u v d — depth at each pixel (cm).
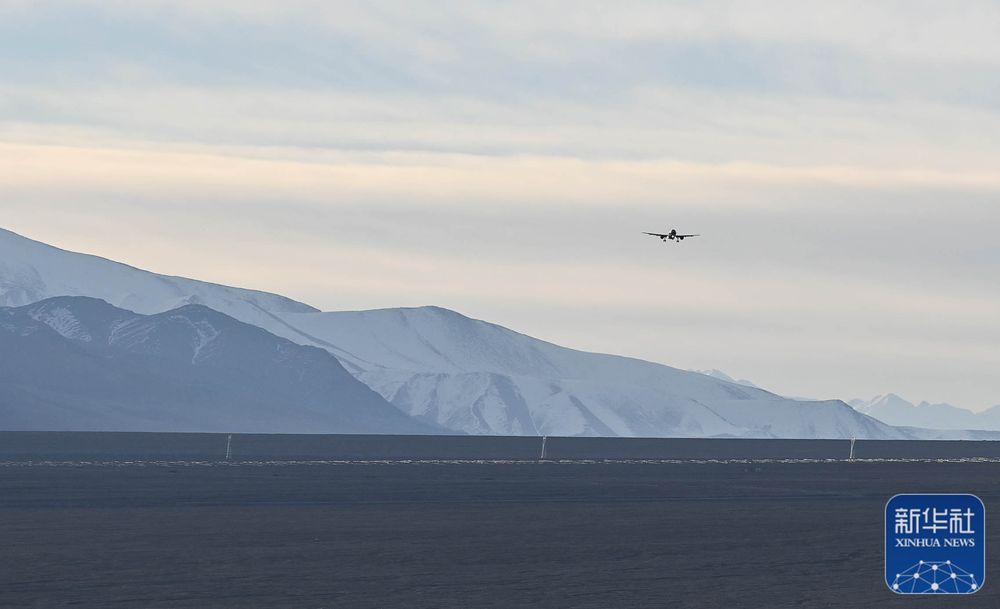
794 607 14475
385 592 14938
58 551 17712
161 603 14112
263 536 19662
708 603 14575
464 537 19862
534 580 15875
